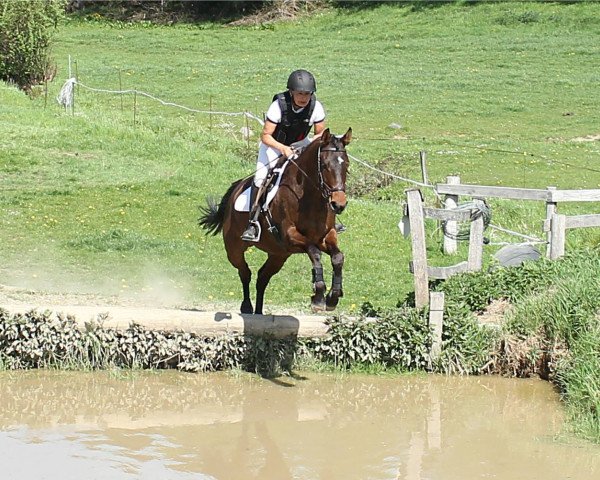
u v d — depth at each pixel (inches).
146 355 401.7
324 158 350.0
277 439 330.3
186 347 401.4
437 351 412.2
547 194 531.5
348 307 508.1
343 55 1729.8
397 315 416.8
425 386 397.4
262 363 406.3
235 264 431.5
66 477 283.3
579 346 384.8
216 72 1588.3
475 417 360.2
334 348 409.7
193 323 401.7
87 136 941.8
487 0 2016.5
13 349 396.5
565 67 1535.4
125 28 2169.0
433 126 1193.4
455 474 299.3
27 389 377.1
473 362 411.8
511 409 370.9
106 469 292.2
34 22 1284.4
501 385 401.4
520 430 345.4
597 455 318.7
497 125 1201.4
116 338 400.2
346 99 1355.8
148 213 706.8
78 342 398.6
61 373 395.9
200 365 402.9
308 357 409.7
